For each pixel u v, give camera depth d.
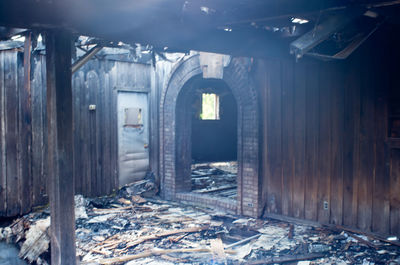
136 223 6.73
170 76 8.64
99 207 8.05
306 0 3.78
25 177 7.34
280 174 6.86
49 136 4.01
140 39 4.27
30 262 5.67
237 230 6.39
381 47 5.50
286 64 6.70
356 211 5.86
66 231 4.01
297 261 4.91
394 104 5.44
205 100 20.25
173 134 8.67
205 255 5.18
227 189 9.41
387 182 5.50
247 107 7.18
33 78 7.40
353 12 3.63
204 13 4.28
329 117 6.15
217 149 16.59
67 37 3.92
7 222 7.17
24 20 3.49
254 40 5.06
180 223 6.76
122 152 9.01
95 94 8.49
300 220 6.57
